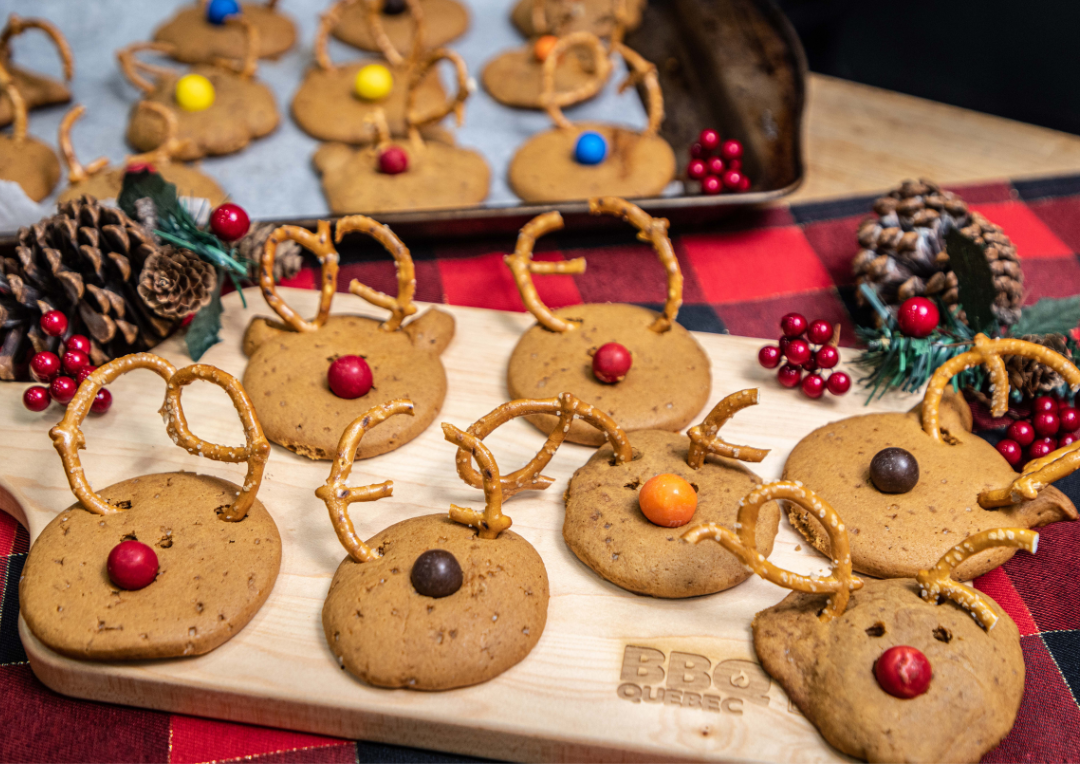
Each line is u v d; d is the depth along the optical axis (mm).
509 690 374
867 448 431
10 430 437
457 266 537
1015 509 413
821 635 378
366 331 470
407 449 439
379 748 379
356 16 677
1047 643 403
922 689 361
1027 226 564
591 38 596
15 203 509
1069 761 374
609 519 406
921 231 483
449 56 553
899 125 630
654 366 458
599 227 551
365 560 393
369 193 552
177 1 695
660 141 593
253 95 606
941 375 436
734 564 397
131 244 448
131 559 376
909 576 400
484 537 400
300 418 433
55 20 670
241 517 403
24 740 376
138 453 432
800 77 591
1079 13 763
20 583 388
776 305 528
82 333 450
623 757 366
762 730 368
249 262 484
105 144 591
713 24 635
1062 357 421
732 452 414
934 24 784
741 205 540
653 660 383
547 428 442
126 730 379
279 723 379
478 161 581
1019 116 760
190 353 458
